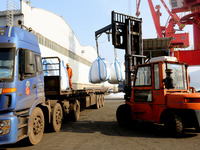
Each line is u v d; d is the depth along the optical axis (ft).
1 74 13.58
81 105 34.04
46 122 19.63
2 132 12.60
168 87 18.31
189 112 17.81
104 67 36.94
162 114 19.13
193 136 18.76
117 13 27.07
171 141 16.98
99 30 31.40
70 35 90.99
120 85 127.44
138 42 27.73
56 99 23.43
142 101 21.42
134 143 16.46
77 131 21.61
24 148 15.44
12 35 14.70
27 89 15.37
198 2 105.81
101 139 17.92
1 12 49.93
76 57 101.91
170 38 60.29
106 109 44.62
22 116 14.85
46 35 63.82
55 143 16.71
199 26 114.93
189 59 88.07
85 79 121.29
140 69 22.07
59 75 23.07
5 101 13.19
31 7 54.54
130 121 22.82
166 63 19.88
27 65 14.28
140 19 27.91
